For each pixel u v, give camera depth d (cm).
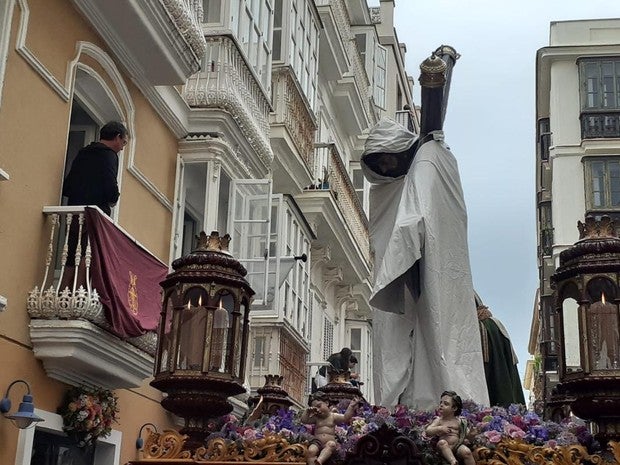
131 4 917
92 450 933
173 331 493
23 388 781
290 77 1537
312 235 1680
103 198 879
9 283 768
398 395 582
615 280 472
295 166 1633
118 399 955
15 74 789
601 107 2461
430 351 568
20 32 795
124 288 855
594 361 461
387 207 644
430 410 536
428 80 633
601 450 457
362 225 2155
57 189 851
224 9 1185
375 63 2566
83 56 914
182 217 1142
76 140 1002
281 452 460
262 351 1407
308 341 1633
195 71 1071
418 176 604
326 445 439
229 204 1195
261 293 1206
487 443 446
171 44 999
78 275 811
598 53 2502
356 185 2378
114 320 816
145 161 1051
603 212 2389
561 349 489
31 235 804
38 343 794
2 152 764
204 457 467
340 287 2162
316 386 1359
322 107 2067
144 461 465
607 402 452
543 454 438
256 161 1288
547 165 2650
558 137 2502
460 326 584
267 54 1370
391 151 635
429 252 577
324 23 1902
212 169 1142
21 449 771
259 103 1310
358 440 432
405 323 601
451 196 609
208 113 1148
